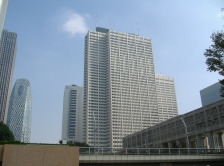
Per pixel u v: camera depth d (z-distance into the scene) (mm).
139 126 182625
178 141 94438
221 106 75375
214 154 39906
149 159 35719
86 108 176000
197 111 85375
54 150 29797
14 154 28078
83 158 32406
